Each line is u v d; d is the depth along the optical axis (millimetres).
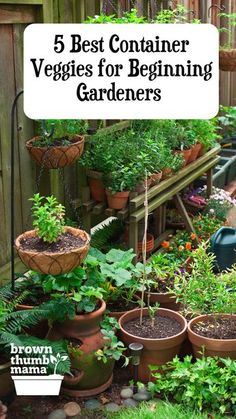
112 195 3924
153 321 3361
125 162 4047
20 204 3840
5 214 3711
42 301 3391
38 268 2863
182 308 3760
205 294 3414
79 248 2902
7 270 3713
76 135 3678
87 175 4047
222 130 7113
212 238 4508
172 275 3723
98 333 3172
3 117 3590
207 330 3293
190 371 3084
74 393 3186
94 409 3104
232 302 3357
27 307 3240
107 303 3574
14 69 3635
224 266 4523
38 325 3320
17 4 3531
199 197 5355
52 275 2965
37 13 3713
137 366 3182
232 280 3475
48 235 2951
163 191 4367
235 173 6707
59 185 4039
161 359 3221
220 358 3121
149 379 3271
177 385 3102
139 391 3191
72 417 3049
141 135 4395
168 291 3643
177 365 3121
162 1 4945
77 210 4207
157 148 4168
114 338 3160
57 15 3859
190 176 4758
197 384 3045
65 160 3467
